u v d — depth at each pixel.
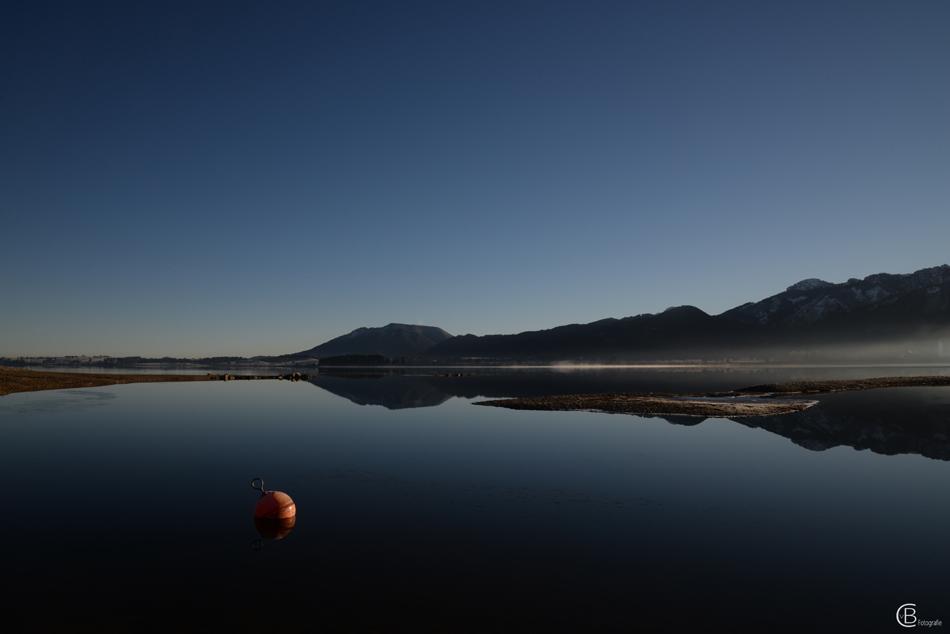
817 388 65.50
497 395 61.59
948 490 18.34
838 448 26.05
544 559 12.27
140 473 20.91
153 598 10.33
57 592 10.60
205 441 28.23
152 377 100.81
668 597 10.41
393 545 13.12
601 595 10.47
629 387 75.81
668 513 15.71
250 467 21.86
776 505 16.52
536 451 25.25
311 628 9.21
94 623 9.39
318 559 12.27
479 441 28.14
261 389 73.50
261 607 9.95
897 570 11.72
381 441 28.23
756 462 22.80
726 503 16.75
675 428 32.97
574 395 55.91
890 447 26.31
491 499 17.16
